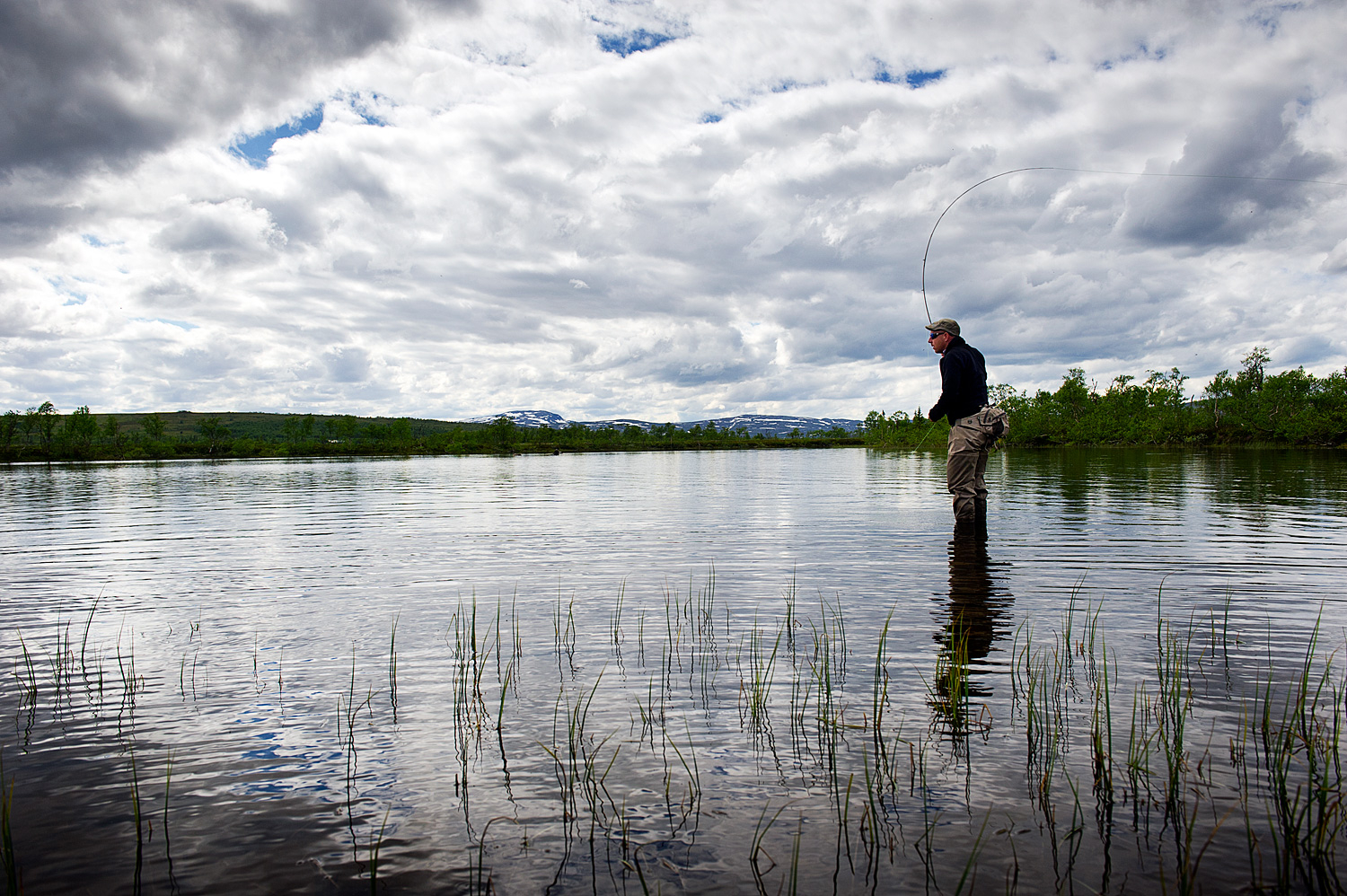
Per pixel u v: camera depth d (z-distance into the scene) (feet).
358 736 10.94
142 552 29.66
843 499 49.49
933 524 34.42
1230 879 7.16
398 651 15.23
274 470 124.06
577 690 12.78
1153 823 8.21
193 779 9.64
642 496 56.29
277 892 7.19
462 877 7.40
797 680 13.01
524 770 9.74
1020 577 21.44
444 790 9.25
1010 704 11.71
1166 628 15.89
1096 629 15.81
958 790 9.00
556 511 44.73
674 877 7.30
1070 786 9.07
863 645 15.05
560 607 18.98
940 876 7.26
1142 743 10.16
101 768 10.02
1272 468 77.36
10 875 7.51
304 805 8.94
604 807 8.75
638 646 15.29
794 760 9.87
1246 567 22.61
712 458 175.22
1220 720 10.89
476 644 15.71
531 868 7.54
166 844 8.11
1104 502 42.27
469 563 25.90
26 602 20.53
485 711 11.85
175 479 94.53
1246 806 8.53
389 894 7.11
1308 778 9.12
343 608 19.19
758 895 6.96
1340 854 7.54
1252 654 13.98
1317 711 11.14
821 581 21.53
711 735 10.73
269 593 21.11
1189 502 41.78
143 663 14.70
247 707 12.21
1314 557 24.17
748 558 25.80
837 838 8.00
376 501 54.24
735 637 15.83
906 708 11.59
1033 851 7.68
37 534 36.14
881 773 9.46
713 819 8.43
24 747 10.71
